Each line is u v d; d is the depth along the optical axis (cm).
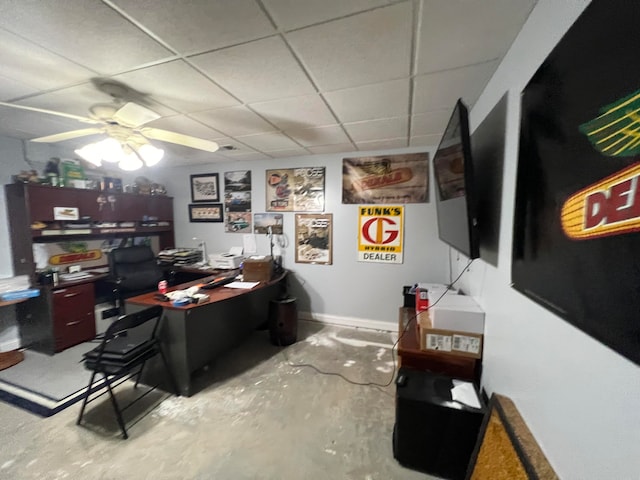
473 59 139
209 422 177
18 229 266
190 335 204
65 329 270
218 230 402
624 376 57
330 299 355
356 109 202
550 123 80
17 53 134
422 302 216
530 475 80
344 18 112
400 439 144
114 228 333
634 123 49
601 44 58
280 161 361
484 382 158
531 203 92
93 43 127
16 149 277
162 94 178
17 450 153
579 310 66
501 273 132
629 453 55
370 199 327
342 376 231
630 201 50
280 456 152
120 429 169
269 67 147
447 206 174
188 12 108
